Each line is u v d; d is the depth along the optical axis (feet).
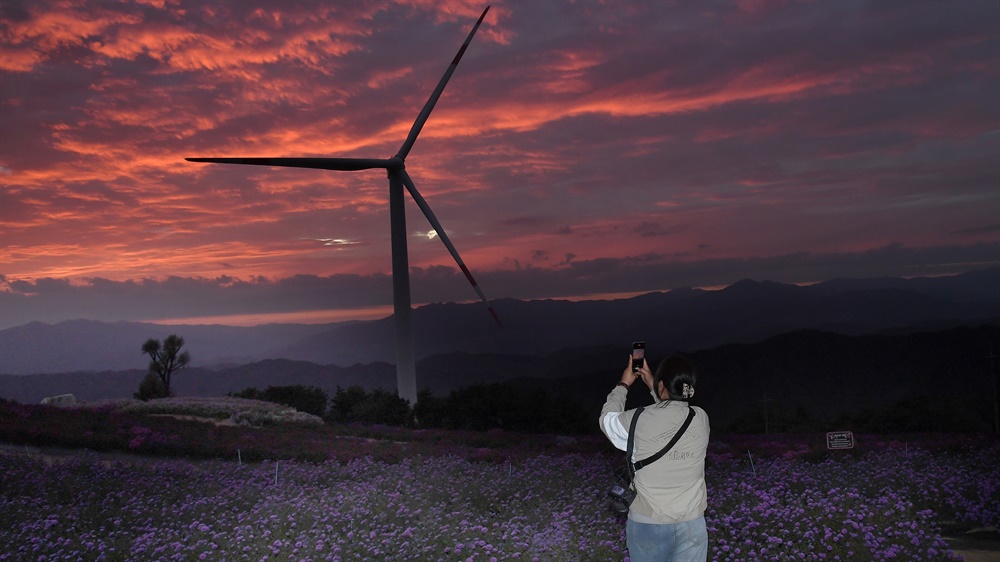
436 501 45.01
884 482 45.60
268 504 43.50
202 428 105.91
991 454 59.47
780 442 95.04
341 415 161.17
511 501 45.55
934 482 45.29
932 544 30.53
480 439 109.29
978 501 40.04
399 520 39.29
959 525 37.52
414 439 112.27
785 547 30.86
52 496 50.96
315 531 36.45
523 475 57.16
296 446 87.30
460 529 36.32
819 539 31.53
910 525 32.55
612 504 20.76
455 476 58.90
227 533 37.04
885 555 28.99
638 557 19.99
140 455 88.43
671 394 20.44
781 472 52.85
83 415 114.32
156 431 98.78
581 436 119.85
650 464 19.77
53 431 96.17
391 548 33.73
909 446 71.46
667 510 19.61
